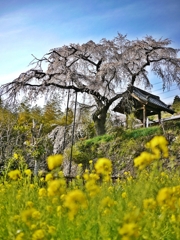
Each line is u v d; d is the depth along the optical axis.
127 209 2.23
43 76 23.06
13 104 22.36
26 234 2.04
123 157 17.45
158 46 23.42
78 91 23.06
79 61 24.47
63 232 2.11
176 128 16.97
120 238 1.95
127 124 21.33
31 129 15.84
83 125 24.44
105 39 24.27
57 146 23.33
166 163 14.21
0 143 15.14
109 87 23.36
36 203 2.95
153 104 22.36
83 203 2.03
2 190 3.69
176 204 2.51
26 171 3.98
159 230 2.11
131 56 23.97
